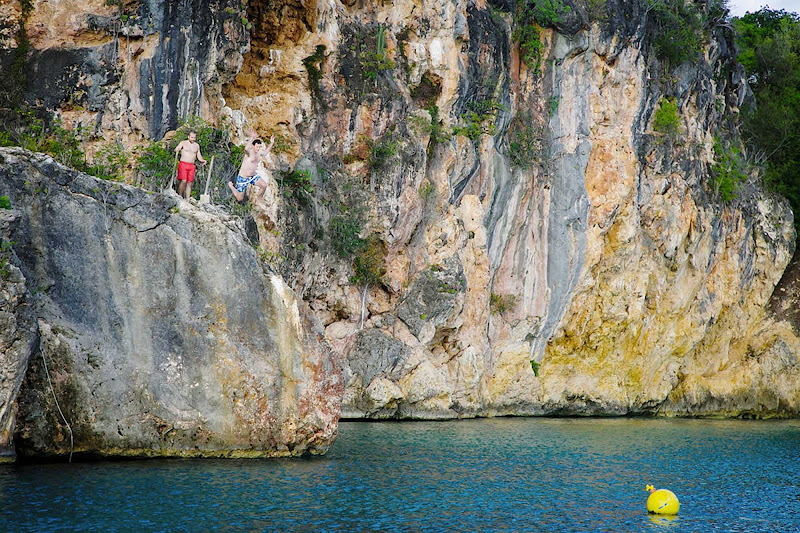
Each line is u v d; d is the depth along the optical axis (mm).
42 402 18406
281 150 30812
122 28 25391
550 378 39000
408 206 33219
